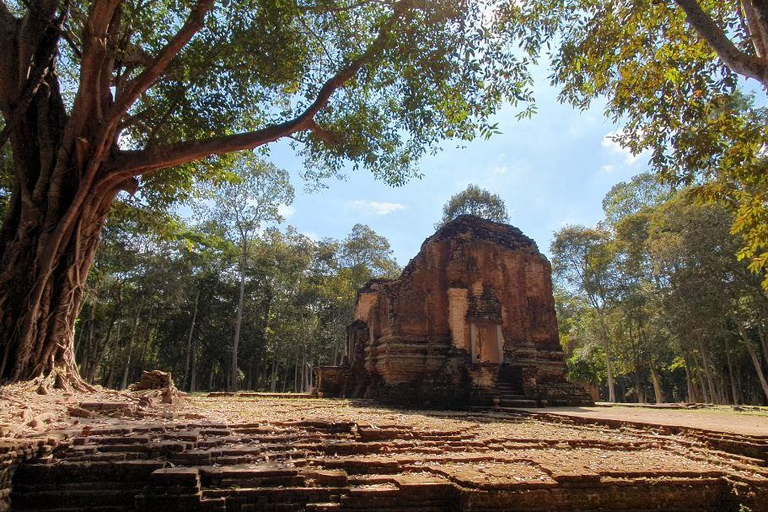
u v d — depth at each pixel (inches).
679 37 454.3
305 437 343.9
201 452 277.6
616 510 266.4
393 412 600.4
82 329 1503.4
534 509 255.9
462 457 313.0
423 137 602.5
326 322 2058.3
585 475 270.5
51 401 374.9
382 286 1007.6
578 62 491.5
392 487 262.4
